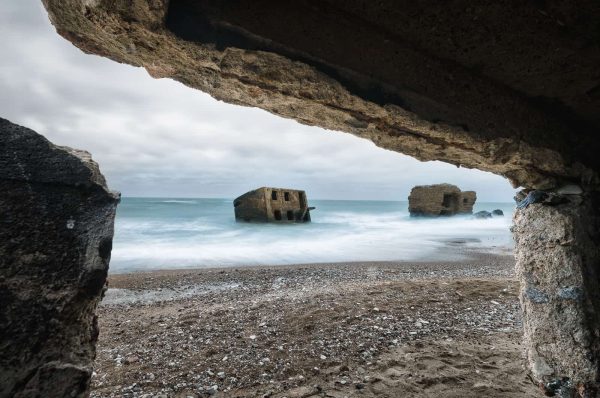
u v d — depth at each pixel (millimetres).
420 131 2406
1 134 1373
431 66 2094
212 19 1766
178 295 7676
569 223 2639
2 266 1236
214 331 5305
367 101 2156
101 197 1515
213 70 2049
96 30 1855
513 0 1613
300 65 1948
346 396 3525
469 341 4828
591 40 1709
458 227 26609
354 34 1919
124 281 8945
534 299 2777
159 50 1929
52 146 1475
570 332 2508
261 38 1835
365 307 6258
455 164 3115
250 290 8031
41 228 1339
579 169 2719
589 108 2355
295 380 3861
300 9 1830
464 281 8094
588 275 2566
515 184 3111
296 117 2613
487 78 2215
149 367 4180
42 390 1265
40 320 1272
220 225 23656
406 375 3891
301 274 9961
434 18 1785
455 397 3430
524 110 2412
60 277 1336
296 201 24797
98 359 4391
